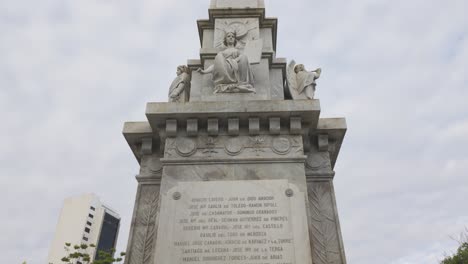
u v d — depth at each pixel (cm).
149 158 714
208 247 541
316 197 653
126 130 709
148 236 635
